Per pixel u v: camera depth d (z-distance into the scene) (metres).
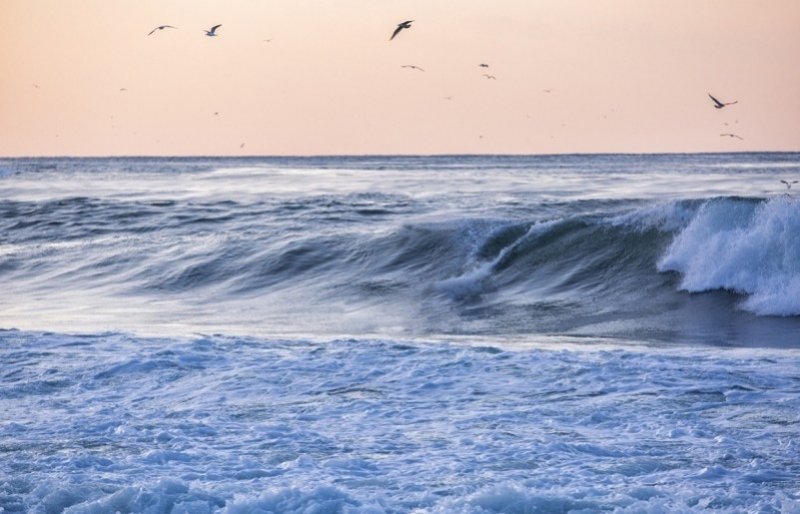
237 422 23.44
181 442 21.48
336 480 18.69
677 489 18.06
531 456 20.31
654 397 25.50
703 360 30.41
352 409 24.72
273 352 31.88
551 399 25.52
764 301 43.16
